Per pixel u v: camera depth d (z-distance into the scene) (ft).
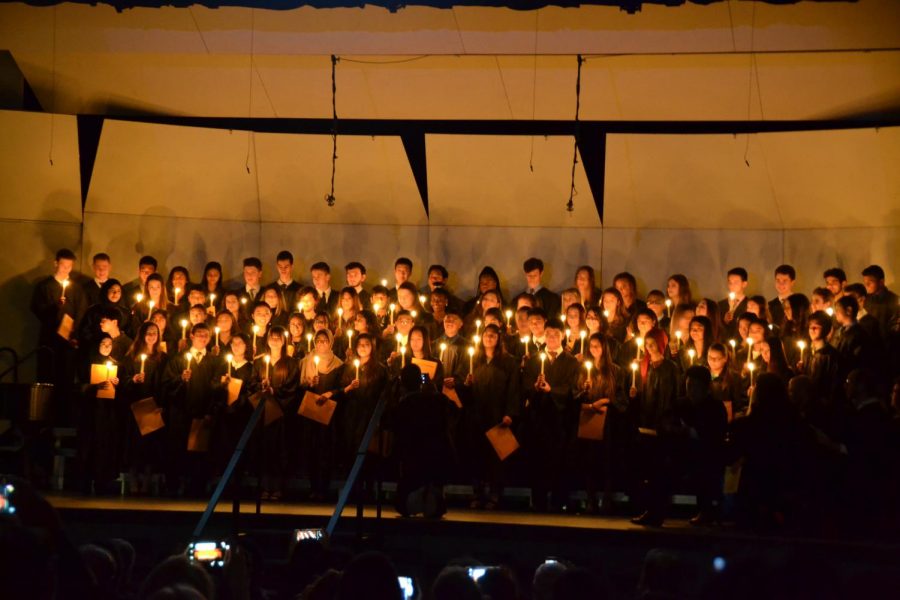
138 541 38.14
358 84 52.65
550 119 53.21
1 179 53.42
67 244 54.70
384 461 41.45
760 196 52.44
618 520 39.40
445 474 39.11
